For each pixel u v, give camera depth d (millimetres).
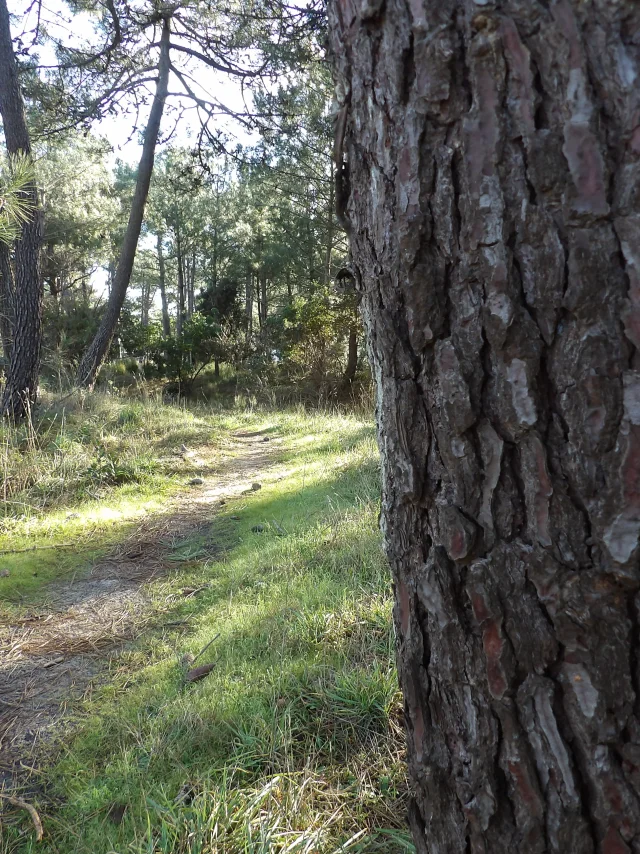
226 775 1694
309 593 2838
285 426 9016
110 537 4312
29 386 7352
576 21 792
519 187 862
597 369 838
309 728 1912
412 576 1109
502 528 954
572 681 917
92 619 3045
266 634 2514
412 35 908
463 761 1048
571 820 938
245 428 9461
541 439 901
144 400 10078
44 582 3557
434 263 960
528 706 956
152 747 1873
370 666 2152
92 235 19266
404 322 1020
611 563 862
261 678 2189
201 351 19250
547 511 909
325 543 3541
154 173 22281
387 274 1026
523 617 945
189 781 1712
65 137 10773
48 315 17734
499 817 1009
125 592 3383
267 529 4152
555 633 920
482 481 962
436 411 999
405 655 1139
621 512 846
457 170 911
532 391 896
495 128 862
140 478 5836
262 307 25797
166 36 9820
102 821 1645
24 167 3098
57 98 9945
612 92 789
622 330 823
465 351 945
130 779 1769
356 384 14758
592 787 921
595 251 823
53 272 18734
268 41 8766
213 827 1493
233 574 3389
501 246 886
